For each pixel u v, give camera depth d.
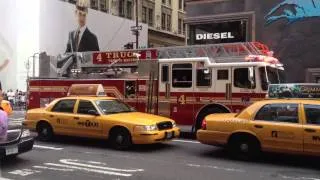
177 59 15.96
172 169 10.27
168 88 16.09
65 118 13.81
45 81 18.61
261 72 14.51
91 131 13.27
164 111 16.16
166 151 12.69
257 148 11.02
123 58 17.62
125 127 12.67
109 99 13.97
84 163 10.98
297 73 23.09
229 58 15.35
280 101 10.87
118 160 11.34
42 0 41.97
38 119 14.45
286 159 11.43
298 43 23.06
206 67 15.39
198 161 11.20
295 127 10.40
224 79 15.06
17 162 11.12
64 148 13.17
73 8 45.12
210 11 25.78
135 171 10.07
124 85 16.86
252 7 24.38
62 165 10.77
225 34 25.42
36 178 9.42
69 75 18.98
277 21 23.62
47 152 12.52
